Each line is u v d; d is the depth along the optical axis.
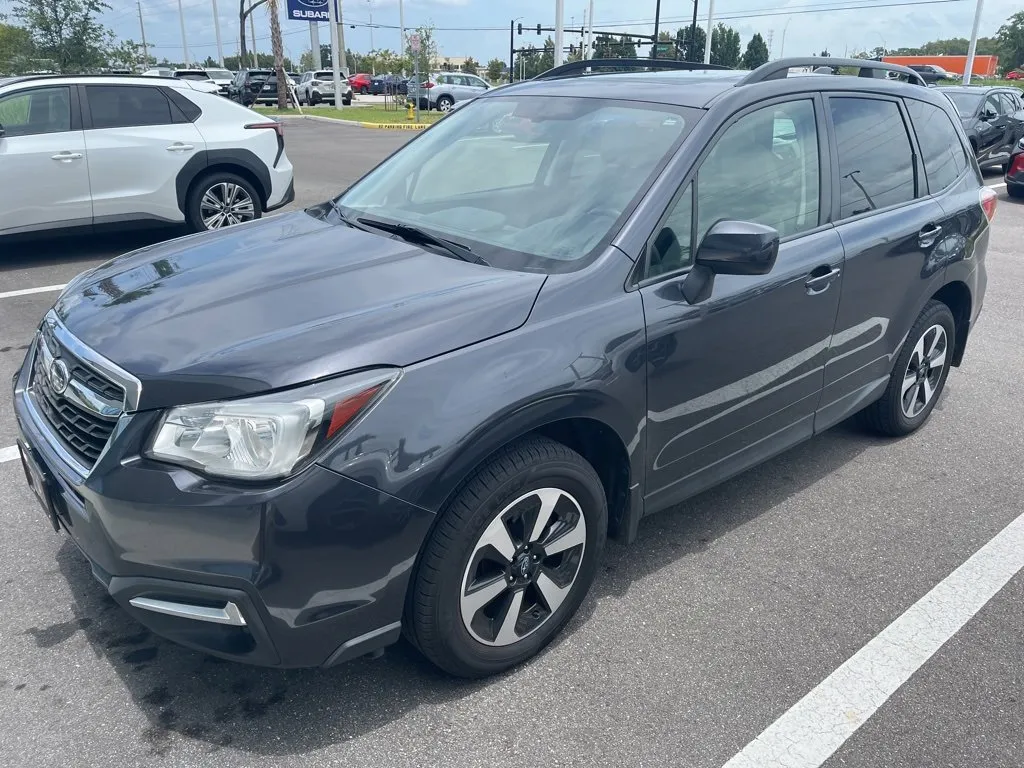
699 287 2.91
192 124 8.49
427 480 2.28
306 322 2.45
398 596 2.35
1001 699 2.69
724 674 2.76
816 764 2.41
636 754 2.42
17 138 7.55
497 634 2.64
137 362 2.34
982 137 15.06
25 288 7.14
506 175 3.39
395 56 58.19
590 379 2.59
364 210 3.56
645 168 3.02
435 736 2.47
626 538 3.03
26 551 3.34
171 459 2.21
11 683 2.64
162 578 2.24
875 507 3.86
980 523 3.74
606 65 4.25
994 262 8.92
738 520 3.73
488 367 2.41
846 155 3.72
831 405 3.84
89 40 23.45
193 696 2.60
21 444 2.82
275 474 2.15
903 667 2.82
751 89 3.31
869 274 3.72
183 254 3.18
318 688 2.64
